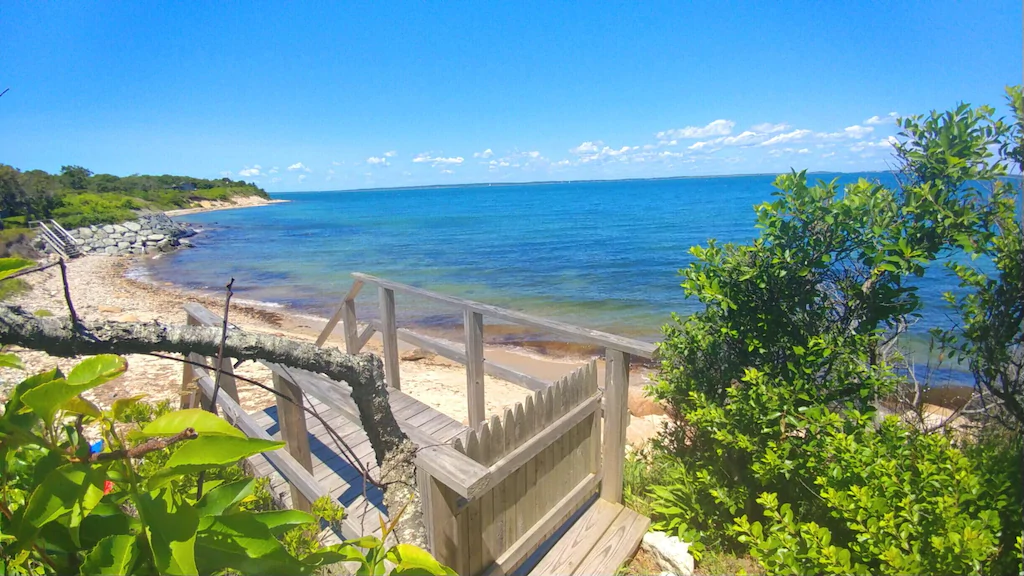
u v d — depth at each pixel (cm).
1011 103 209
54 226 3291
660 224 4275
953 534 178
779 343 294
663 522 330
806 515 281
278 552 102
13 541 94
